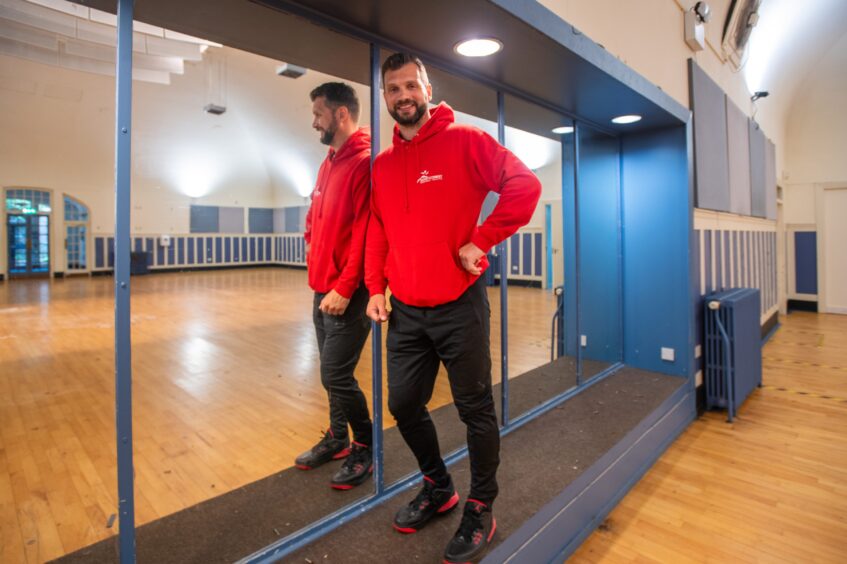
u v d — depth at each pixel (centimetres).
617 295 339
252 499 171
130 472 109
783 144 726
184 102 1382
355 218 163
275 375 411
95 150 1412
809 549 181
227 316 727
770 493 222
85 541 183
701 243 337
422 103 132
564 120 279
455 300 133
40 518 199
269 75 1236
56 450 265
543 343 527
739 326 328
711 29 364
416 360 141
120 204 105
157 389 373
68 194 1438
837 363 457
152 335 582
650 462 250
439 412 257
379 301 144
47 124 1276
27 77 1116
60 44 738
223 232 1828
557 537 168
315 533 145
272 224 1975
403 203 136
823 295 738
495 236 125
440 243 132
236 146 1664
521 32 163
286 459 252
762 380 400
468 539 131
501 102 219
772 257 625
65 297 972
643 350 332
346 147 169
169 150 1533
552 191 1088
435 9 145
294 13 141
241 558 138
